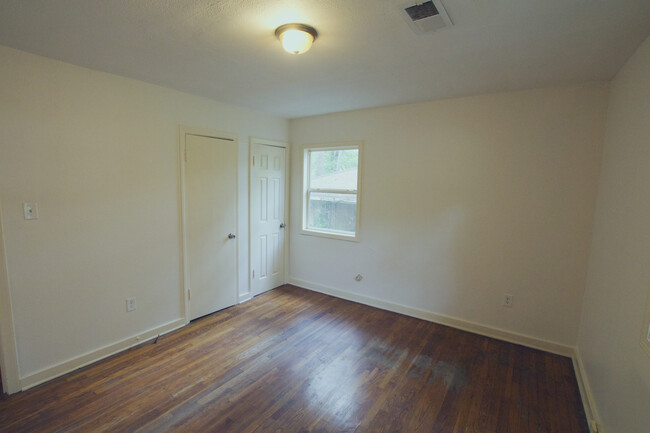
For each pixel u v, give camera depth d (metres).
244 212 3.67
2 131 1.97
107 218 2.51
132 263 2.69
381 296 3.62
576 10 1.45
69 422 1.84
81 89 2.30
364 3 1.43
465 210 3.05
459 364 2.52
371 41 1.83
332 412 1.96
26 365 2.14
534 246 2.75
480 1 1.39
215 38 1.82
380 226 3.56
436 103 3.12
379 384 2.25
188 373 2.34
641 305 1.44
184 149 3.00
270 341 2.84
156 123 2.77
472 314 3.08
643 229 1.50
